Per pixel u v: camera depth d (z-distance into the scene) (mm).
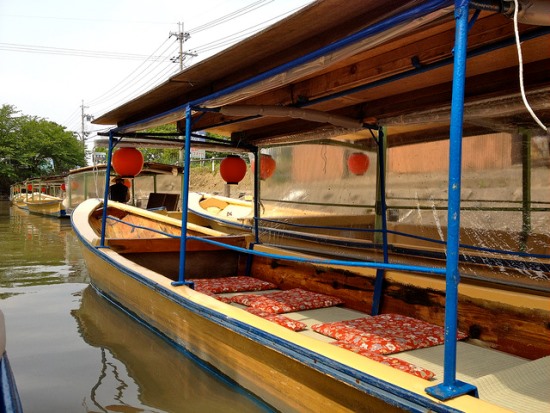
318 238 6680
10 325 5254
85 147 51594
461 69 1862
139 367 4047
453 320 1979
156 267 5902
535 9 1902
